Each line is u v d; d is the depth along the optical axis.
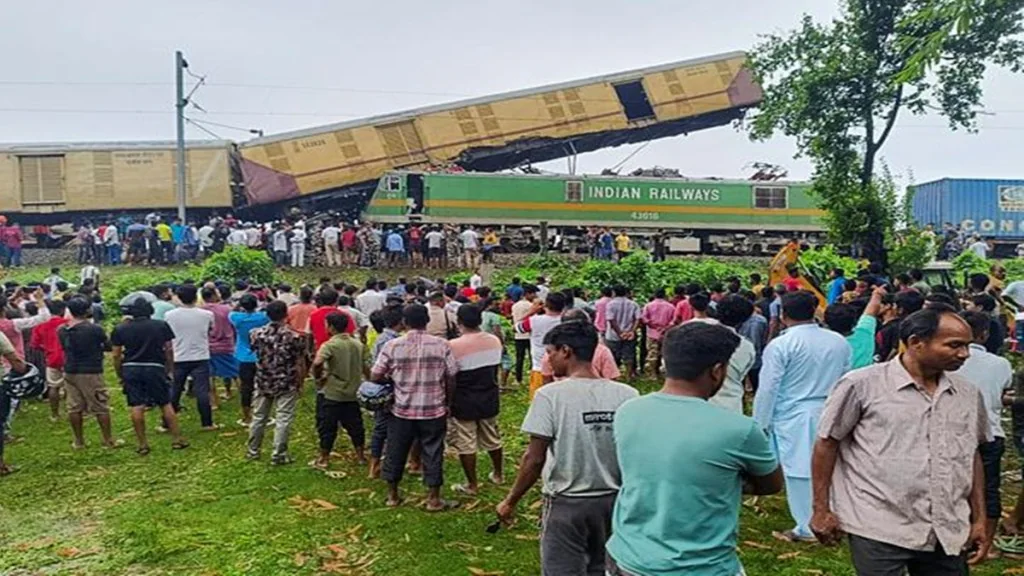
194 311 8.45
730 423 2.60
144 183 27.17
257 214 29.14
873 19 17.55
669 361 2.75
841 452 3.16
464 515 5.78
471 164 30.75
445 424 5.93
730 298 5.53
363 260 24.70
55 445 8.02
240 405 9.71
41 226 27.06
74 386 7.71
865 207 17.62
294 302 11.15
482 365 6.14
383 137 28.91
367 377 7.11
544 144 30.27
